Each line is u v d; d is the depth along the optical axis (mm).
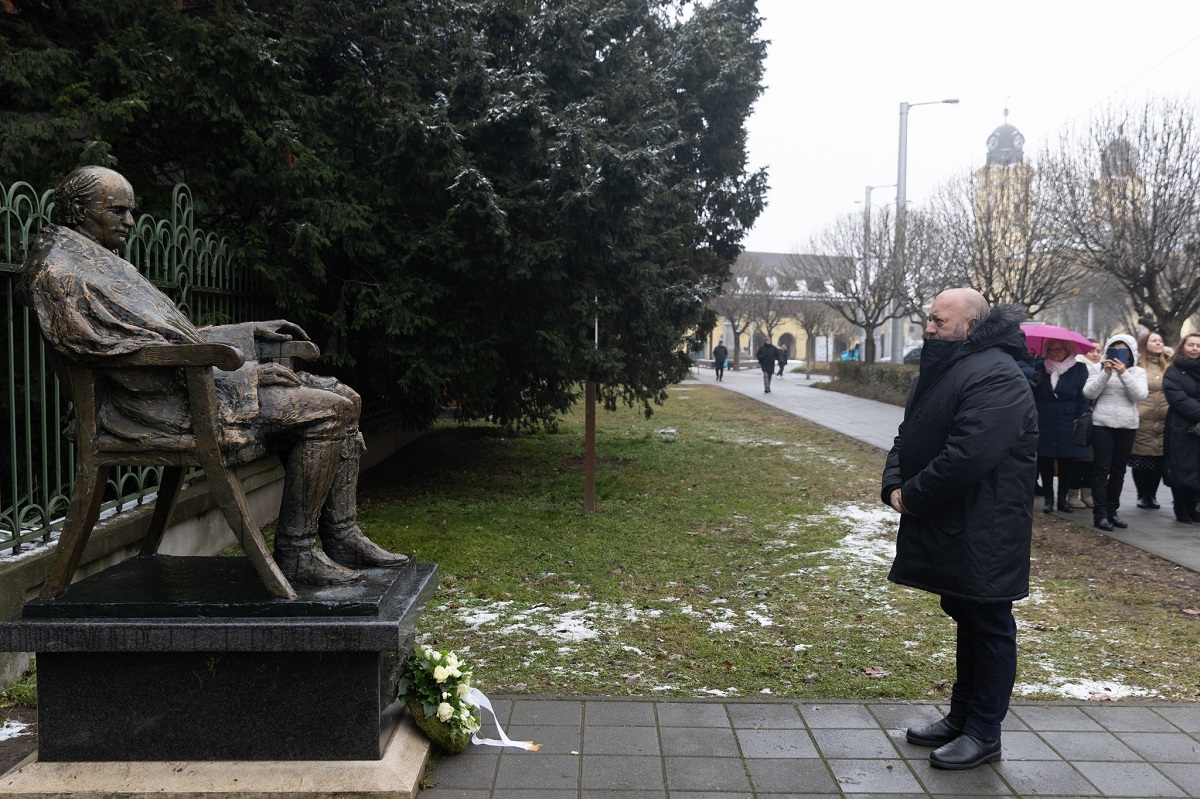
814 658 4590
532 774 3221
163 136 7398
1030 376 8453
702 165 12781
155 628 2797
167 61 6758
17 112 6691
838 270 30578
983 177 21453
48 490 4750
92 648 2799
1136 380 7641
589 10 9016
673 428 16812
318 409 3053
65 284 2674
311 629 2809
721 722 3693
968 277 21250
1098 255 16094
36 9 7398
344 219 7223
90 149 5555
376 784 2867
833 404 23297
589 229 8000
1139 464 8828
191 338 2826
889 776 3232
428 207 8273
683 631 5020
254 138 6816
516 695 3980
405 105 7695
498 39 9016
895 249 24906
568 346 8406
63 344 2680
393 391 9008
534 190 8062
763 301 50500
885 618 5289
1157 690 4160
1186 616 5363
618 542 7203
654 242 9195
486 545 6953
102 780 2840
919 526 3375
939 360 3396
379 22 8484
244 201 7246
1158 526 8086
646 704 3879
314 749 2936
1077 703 3916
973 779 3215
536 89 8023
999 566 3217
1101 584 6141
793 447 14039
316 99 7641
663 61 11977
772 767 3291
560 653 4625
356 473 3391
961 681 3537
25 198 4289
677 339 10016
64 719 2904
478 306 8242
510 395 9336
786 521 8227
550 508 8484
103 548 4793
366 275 7969
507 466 11375
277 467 7766
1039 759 3379
